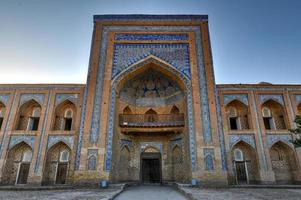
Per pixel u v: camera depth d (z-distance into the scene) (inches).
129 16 474.0
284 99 428.1
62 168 403.9
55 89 437.4
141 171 432.5
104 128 377.1
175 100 462.0
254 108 421.4
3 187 329.1
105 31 463.5
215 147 365.7
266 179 373.4
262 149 392.5
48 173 394.6
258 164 383.6
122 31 462.3
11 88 439.5
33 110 445.4
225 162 358.3
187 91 411.8
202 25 465.7
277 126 428.8
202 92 405.4
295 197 221.1
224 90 435.2
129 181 419.8
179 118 430.6
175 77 433.7
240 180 397.4
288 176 394.3
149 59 436.5
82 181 346.6
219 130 376.2
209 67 424.8
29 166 403.9
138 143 451.8
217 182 345.7
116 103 415.8
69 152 412.2
